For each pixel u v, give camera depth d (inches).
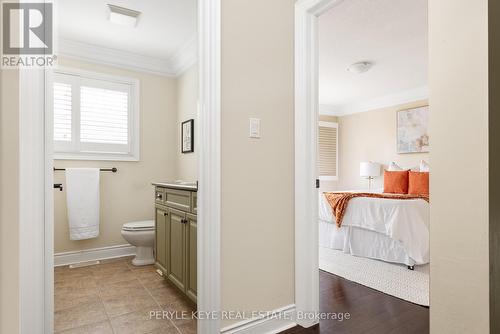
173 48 128.8
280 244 69.7
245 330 63.0
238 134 63.7
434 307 38.7
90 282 100.6
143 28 112.0
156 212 106.4
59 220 119.4
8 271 12.4
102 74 129.0
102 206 128.3
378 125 220.5
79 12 100.8
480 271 34.4
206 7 59.7
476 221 34.7
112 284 98.7
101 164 128.3
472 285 35.1
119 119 133.7
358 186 234.5
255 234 65.7
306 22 71.5
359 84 186.5
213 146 59.6
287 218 71.2
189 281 78.9
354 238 128.2
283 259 70.1
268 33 68.9
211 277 59.1
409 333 66.8
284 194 70.8
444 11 37.9
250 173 65.3
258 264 65.9
